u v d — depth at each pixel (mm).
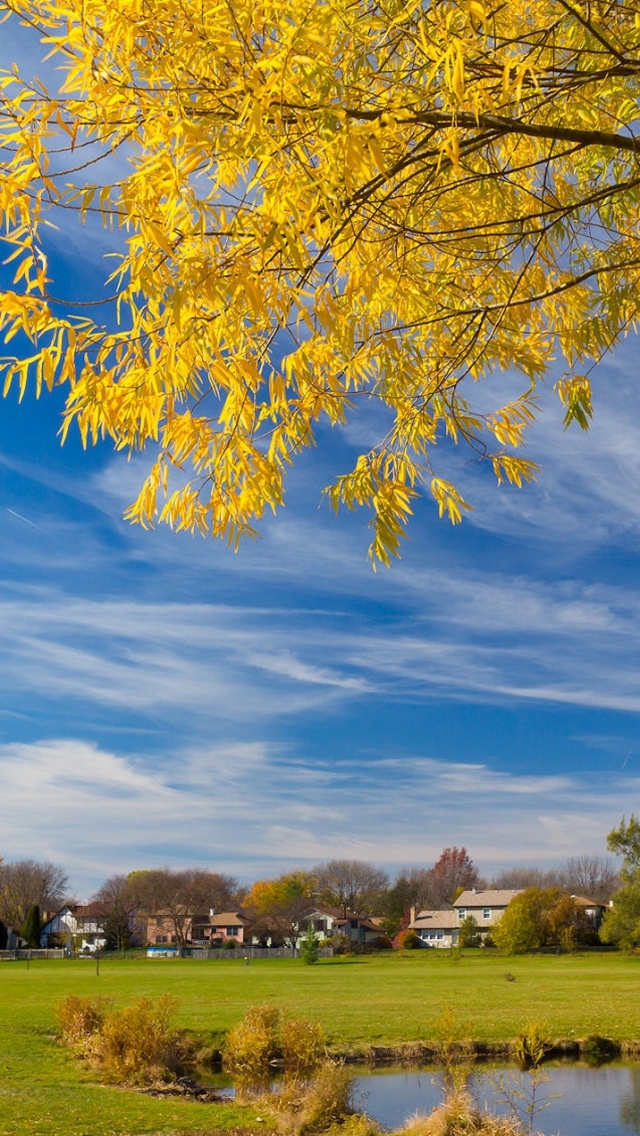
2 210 2668
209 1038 19094
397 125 2912
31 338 2826
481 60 3133
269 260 2922
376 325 4062
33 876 96375
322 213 2906
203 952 76562
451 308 4262
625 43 3385
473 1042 18828
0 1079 13453
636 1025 21172
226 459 3365
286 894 101000
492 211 3926
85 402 2885
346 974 44594
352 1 2994
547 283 4664
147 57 2742
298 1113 11242
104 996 29125
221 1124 10477
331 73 2732
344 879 103688
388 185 3357
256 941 88750
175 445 3318
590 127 3863
